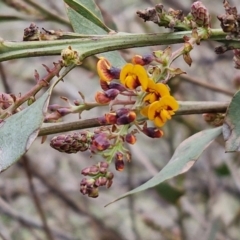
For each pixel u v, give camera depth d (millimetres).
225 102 320
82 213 821
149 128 280
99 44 280
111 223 877
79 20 318
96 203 879
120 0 830
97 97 274
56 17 560
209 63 798
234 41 290
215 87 568
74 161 911
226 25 281
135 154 687
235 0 783
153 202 901
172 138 687
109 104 278
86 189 274
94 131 278
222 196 787
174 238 773
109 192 886
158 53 272
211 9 821
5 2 548
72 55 269
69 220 854
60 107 296
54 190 807
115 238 797
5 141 255
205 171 807
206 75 802
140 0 815
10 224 805
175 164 300
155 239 872
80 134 277
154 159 872
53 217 854
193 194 818
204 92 791
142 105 272
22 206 849
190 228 795
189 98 788
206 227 710
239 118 267
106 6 829
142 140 897
